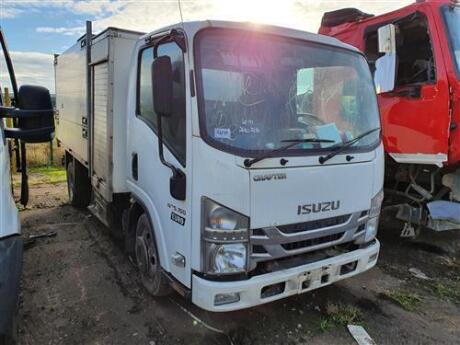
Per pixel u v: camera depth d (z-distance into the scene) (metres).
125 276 4.24
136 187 3.75
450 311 3.76
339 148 3.12
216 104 2.72
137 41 3.70
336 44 3.48
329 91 3.34
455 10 4.54
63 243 5.18
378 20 5.20
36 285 4.03
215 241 2.63
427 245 5.41
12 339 2.70
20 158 3.90
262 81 2.97
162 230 3.18
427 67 4.60
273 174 2.72
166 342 3.13
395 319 3.59
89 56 4.76
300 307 3.71
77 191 6.57
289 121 3.01
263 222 2.71
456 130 4.18
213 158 2.60
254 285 2.70
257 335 3.26
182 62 2.80
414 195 5.13
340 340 3.23
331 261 3.07
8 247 2.20
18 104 2.62
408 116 4.60
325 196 3.00
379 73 4.63
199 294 2.70
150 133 3.34
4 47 3.11
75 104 5.78
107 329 3.29
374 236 3.53
